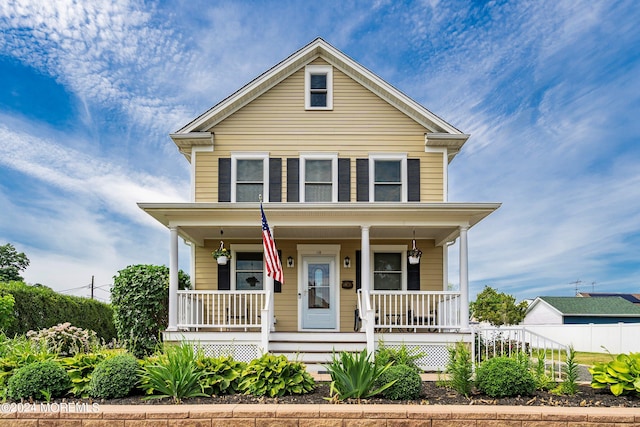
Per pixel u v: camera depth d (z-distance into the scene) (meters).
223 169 14.09
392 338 11.24
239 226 12.00
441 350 11.26
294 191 14.05
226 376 6.62
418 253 12.90
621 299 33.72
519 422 5.41
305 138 14.31
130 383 6.34
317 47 14.35
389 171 14.28
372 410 5.45
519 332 13.21
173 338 11.40
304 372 6.78
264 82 14.30
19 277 31.42
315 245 14.31
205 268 14.30
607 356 17.56
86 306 17.16
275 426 5.43
